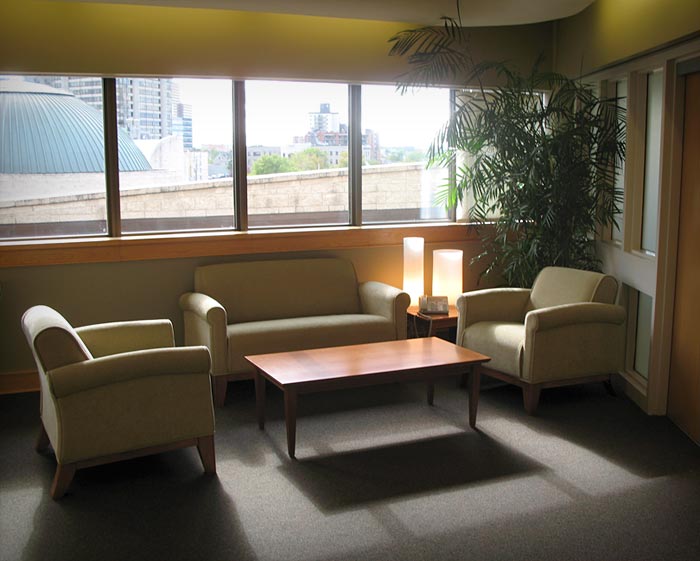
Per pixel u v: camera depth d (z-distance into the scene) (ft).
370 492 11.60
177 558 9.71
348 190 19.58
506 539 10.12
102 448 11.38
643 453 13.15
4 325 16.61
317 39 18.02
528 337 15.02
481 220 20.11
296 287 18.22
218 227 18.48
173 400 11.75
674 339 14.75
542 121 18.02
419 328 18.79
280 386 12.73
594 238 18.83
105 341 13.75
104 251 17.03
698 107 13.58
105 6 16.31
